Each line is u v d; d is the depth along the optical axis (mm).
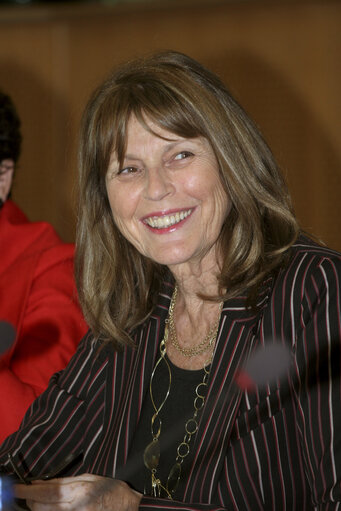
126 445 2115
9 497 2055
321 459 1792
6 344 2807
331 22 5367
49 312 2904
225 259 2078
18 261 2998
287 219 2062
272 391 1924
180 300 2250
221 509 1843
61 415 2301
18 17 5883
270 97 5504
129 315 2277
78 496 2006
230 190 2057
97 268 2295
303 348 1887
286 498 1902
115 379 2236
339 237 5441
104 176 2160
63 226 5852
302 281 1963
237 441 1930
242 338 2008
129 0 6098
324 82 5410
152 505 1913
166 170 2035
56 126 5883
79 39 5824
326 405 1812
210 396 1989
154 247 2098
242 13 5500
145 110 1999
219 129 2010
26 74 5930
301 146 5480
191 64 2078
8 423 2646
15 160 3232
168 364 2180
